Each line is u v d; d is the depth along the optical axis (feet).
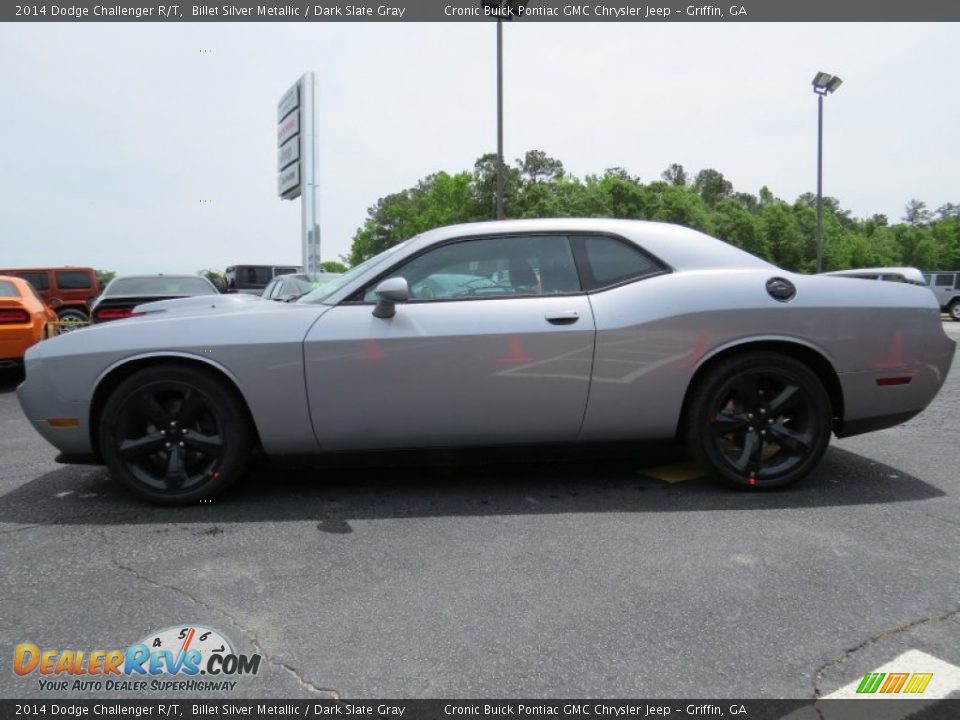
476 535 9.45
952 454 13.76
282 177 71.67
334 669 6.27
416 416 10.62
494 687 5.98
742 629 6.86
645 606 7.35
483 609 7.33
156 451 10.80
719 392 10.87
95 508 10.84
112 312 32.42
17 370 28.17
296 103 65.82
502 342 10.49
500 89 60.90
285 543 9.25
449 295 10.93
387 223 307.78
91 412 10.76
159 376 10.50
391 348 10.43
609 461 13.23
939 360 11.26
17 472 13.17
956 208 383.65
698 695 5.83
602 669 6.21
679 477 12.09
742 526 9.67
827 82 86.63
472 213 194.49
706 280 10.94
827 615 7.11
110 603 7.56
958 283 80.64
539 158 258.16
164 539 9.45
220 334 10.50
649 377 10.71
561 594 7.65
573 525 9.78
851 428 11.30
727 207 206.90
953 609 7.21
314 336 10.44
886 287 11.27
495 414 10.68
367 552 8.91
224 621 7.15
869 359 10.96
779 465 11.17
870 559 8.50
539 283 11.03
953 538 9.18
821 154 87.76
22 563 8.66
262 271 72.64
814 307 10.77
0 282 25.58
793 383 10.85
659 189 216.95
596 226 11.45
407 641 6.72
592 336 10.57
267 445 10.69
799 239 201.36
